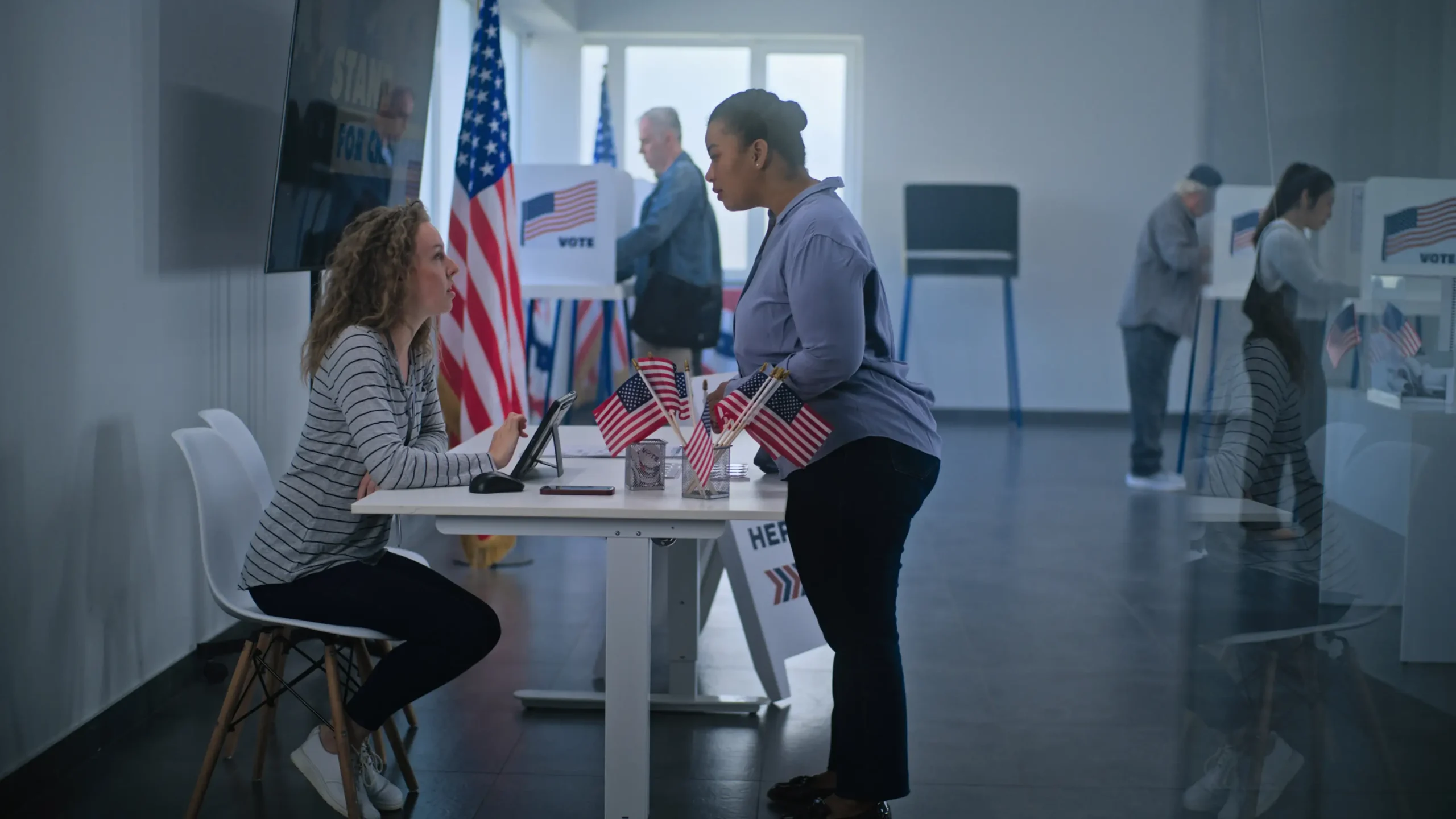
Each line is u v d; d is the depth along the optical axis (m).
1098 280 9.24
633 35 9.17
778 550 3.53
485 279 4.75
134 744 3.03
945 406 9.40
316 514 2.52
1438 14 2.44
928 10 9.09
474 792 2.79
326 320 2.59
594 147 8.98
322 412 2.54
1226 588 3.23
